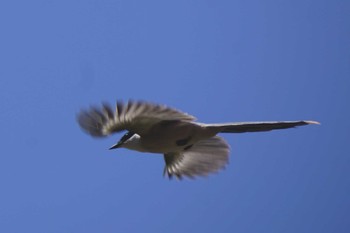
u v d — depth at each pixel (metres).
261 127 11.28
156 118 11.13
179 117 11.10
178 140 11.49
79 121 11.20
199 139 11.55
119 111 11.01
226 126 11.27
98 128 11.23
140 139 11.64
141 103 10.77
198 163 13.41
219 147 13.20
